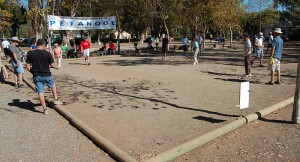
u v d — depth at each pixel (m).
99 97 9.60
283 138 5.96
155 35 53.16
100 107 8.36
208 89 10.68
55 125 6.93
